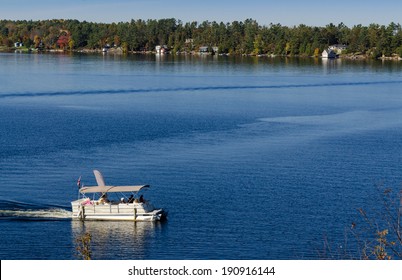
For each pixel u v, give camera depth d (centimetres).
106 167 15375
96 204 11662
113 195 13138
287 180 14212
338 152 17500
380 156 17012
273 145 18438
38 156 16500
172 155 16775
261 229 11100
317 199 12756
